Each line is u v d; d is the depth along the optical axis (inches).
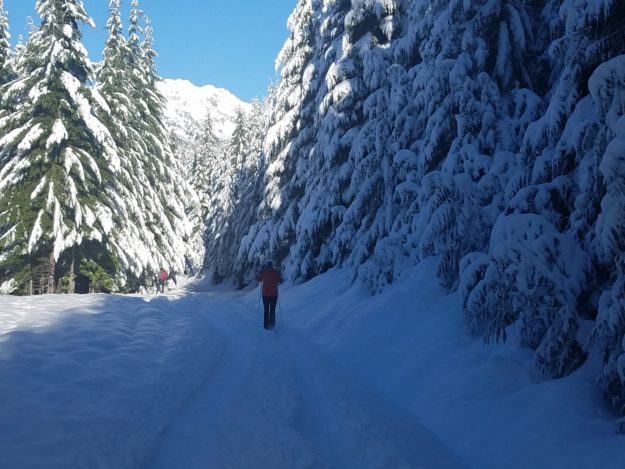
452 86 449.7
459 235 389.1
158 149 1296.8
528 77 451.5
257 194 1262.3
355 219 633.6
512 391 265.6
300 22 973.8
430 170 522.9
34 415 208.7
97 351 323.0
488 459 224.4
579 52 281.6
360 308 478.6
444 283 436.8
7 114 957.8
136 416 227.5
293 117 949.2
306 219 766.5
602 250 254.2
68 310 449.4
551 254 255.4
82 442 191.8
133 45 1346.0
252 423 236.1
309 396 293.7
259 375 317.4
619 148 198.8
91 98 930.1
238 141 1991.9
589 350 244.1
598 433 206.4
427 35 543.2
